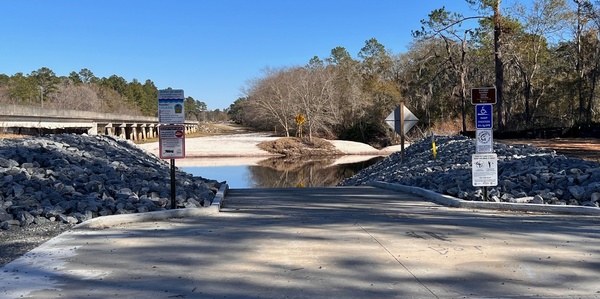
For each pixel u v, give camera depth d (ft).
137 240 24.80
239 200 42.50
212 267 19.86
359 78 234.38
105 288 17.40
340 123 227.81
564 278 18.21
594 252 21.75
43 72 357.41
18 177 34.78
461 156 59.93
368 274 18.84
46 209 29.94
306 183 87.51
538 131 98.63
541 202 34.78
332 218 31.65
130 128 270.67
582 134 96.89
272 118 253.44
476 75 177.47
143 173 45.06
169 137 33.22
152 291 17.04
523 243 23.49
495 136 103.45
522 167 43.55
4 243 24.35
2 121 126.41
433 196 41.01
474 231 26.43
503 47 126.41
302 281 18.03
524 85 154.71
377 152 183.11
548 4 144.97
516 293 16.66
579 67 146.72
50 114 151.43
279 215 33.32
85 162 44.78
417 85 194.49
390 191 49.42
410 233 26.04
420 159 67.62
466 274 18.76
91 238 25.31
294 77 243.81
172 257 21.42
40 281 18.21
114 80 473.67
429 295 16.52
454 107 183.62
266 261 20.67
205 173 108.68
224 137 242.99
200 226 28.81
